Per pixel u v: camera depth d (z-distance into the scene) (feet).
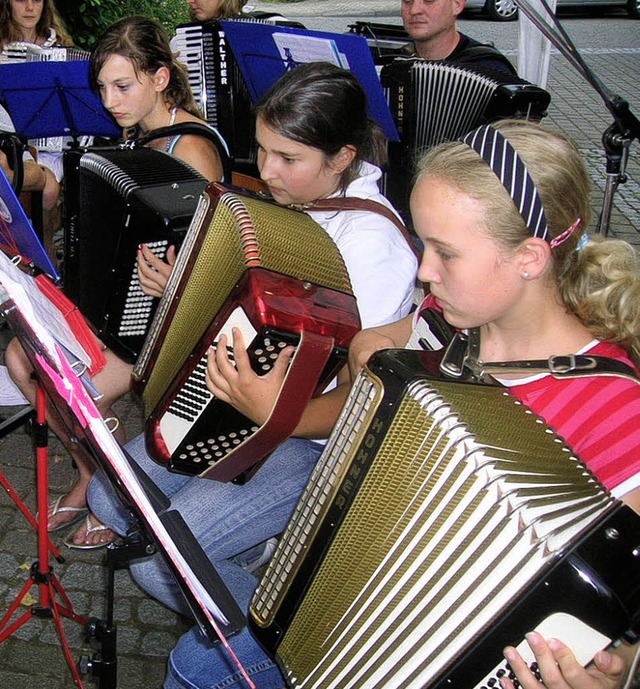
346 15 44.88
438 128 10.16
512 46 33.30
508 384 4.50
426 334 5.22
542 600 3.63
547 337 4.58
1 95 11.87
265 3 48.42
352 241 6.39
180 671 5.69
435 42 12.09
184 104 9.54
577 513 3.67
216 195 5.83
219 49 12.57
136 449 7.07
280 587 4.53
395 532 3.98
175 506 6.26
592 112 25.73
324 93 6.26
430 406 3.87
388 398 3.98
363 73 9.54
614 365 4.38
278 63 10.60
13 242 7.02
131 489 4.10
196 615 4.19
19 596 6.89
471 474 3.75
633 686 4.44
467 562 3.78
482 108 9.81
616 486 4.17
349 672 4.27
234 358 5.46
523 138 4.29
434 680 3.93
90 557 8.79
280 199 6.72
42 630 7.85
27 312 4.14
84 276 7.78
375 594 4.09
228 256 5.59
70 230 7.96
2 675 7.38
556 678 3.62
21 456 10.32
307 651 4.47
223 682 5.66
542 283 4.47
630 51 34.35
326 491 4.23
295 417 5.52
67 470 10.14
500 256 4.26
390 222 6.61
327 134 6.31
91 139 14.06
